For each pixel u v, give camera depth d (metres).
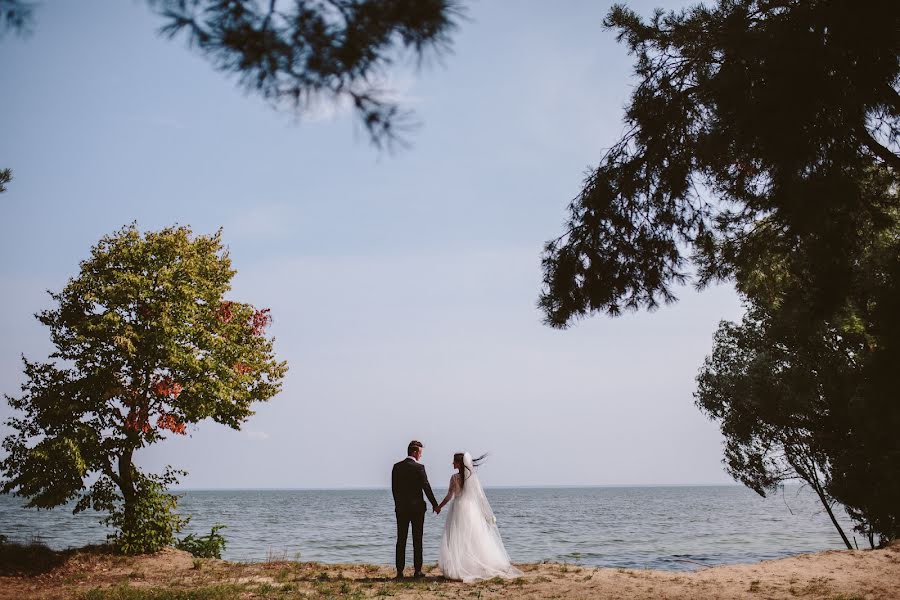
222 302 17.30
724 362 26.22
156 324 15.11
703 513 84.06
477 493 11.82
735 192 9.08
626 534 44.69
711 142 7.58
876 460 19.91
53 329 15.08
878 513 20.27
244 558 27.31
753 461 25.06
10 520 54.25
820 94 6.54
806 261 8.43
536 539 40.25
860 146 7.36
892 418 8.30
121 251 15.58
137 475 15.49
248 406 16.53
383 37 4.51
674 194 9.42
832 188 6.98
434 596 9.60
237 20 4.43
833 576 11.61
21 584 11.65
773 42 6.70
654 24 8.75
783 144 6.72
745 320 25.52
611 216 9.56
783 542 37.03
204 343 16.08
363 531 47.50
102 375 14.61
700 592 9.85
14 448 14.38
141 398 15.23
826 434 22.36
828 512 24.75
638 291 9.99
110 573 12.97
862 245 8.39
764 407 23.52
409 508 11.57
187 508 103.38
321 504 134.50
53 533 37.06
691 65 8.69
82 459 14.18
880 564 12.88
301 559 27.00
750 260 10.72
